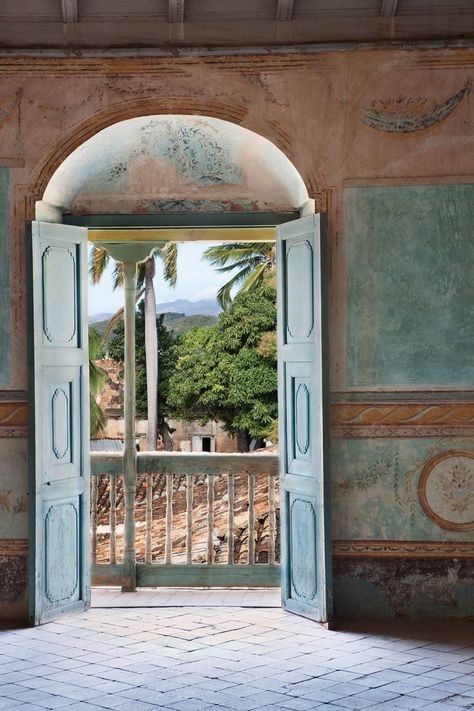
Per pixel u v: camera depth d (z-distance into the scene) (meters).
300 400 6.85
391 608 6.72
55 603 6.80
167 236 7.75
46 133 6.84
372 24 6.75
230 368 23.36
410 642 6.17
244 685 5.34
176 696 5.15
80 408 7.10
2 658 5.89
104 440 25.41
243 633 6.42
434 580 6.70
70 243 7.05
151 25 6.81
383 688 5.27
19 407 6.81
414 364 6.72
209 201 7.36
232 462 7.73
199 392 23.83
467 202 6.71
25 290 6.79
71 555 6.96
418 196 6.74
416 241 6.74
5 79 6.84
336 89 6.77
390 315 6.74
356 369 6.75
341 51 6.76
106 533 15.22
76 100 6.85
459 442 6.70
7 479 6.82
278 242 7.13
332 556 6.68
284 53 6.78
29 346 6.65
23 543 6.81
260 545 12.91
